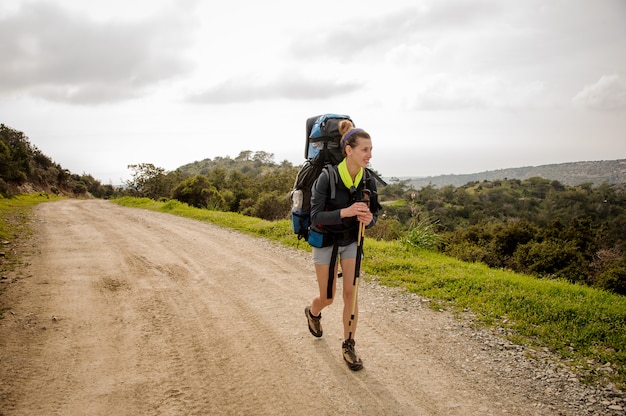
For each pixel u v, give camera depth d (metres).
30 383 3.18
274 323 4.61
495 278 6.59
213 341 4.10
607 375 3.60
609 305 5.34
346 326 3.58
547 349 4.12
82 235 11.08
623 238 49.41
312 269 7.43
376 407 3.01
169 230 12.53
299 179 3.38
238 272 7.04
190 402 3.00
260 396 3.11
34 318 4.54
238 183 70.62
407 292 5.98
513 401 3.17
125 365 3.55
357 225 3.41
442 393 3.24
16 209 19.97
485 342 4.25
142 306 5.12
